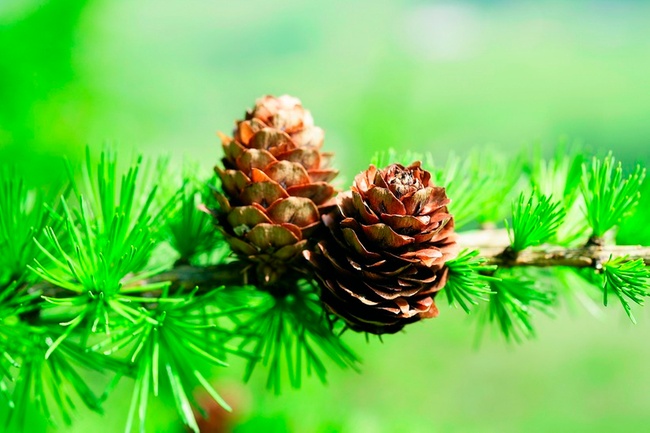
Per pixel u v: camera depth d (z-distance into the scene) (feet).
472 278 0.79
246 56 4.03
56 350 0.84
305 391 1.14
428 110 3.01
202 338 0.82
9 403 0.81
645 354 2.68
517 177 0.92
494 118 3.78
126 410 1.15
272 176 0.79
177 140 2.46
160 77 1.83
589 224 0.83
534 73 4.10
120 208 0.81
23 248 0.84
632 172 0.84
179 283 0.83
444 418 2.17
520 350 2.59
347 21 3.75
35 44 1.22
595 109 4.04
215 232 0.87
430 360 2.23
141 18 2.21
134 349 0.83
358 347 1.65
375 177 0.77
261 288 0.84
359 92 2.62
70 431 1.10
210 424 1.07
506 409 2.40
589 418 2.46
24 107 1.20
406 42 3.03
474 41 4.00
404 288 0.77
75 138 1.30
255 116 0.81
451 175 0.87
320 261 0.78
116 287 0.80
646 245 0.86
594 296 0.89
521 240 0.81
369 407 1.80
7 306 0.82
